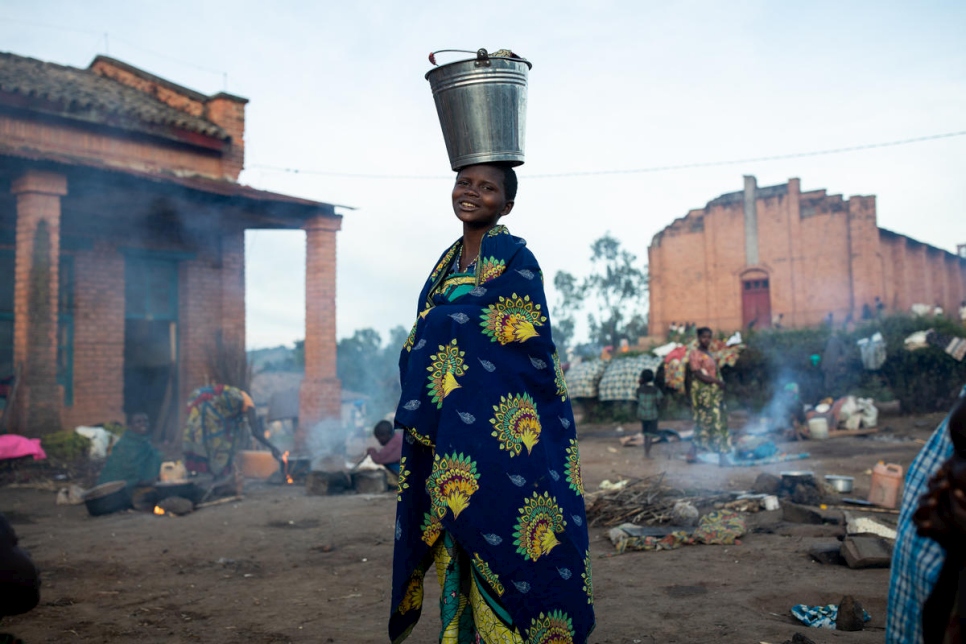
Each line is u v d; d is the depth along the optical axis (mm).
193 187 13078
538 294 2580
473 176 2676
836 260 40094
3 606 1990
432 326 2592
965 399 1663
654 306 45281
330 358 15055
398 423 2551
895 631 1862
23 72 15133
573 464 2641
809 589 4543
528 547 2438
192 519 7707
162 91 17469
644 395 12641
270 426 17484
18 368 12047
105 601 4738
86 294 14492
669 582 4852
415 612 2699
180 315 15805
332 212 15203
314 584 5078
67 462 11805
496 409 2479
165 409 15680
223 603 4652
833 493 7992
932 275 47469
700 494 7758
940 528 1517
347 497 9008
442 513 2453
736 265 42594
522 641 2396
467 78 2613
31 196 12008
